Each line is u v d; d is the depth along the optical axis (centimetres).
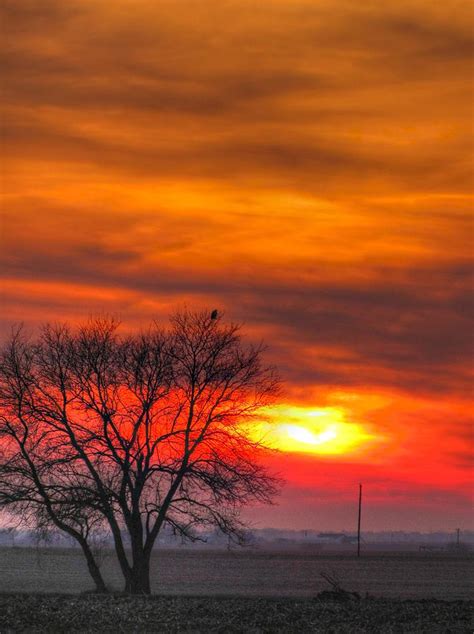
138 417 7656
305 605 6769
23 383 7531
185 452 7625
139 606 6347
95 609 6125
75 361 7625
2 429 7438
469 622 5881
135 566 7612
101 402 7575
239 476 7581
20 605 6325
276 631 5325
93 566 7600
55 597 6988
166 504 7619
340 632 5359
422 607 6738
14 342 7619
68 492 7406
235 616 5931
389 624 5738
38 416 7512
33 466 7419
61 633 5138
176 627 5378
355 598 7581
